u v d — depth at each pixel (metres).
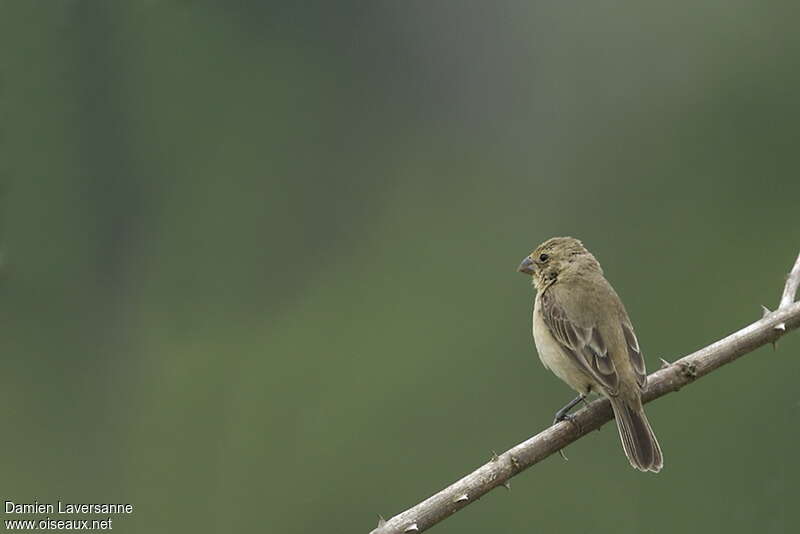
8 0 16.73
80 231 17.11
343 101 18.89
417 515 7.35
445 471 15.71
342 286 18.09
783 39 17.33
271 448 16.33
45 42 16.81
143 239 17.83
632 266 16.64
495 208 17.70
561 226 17.22
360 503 15.66
